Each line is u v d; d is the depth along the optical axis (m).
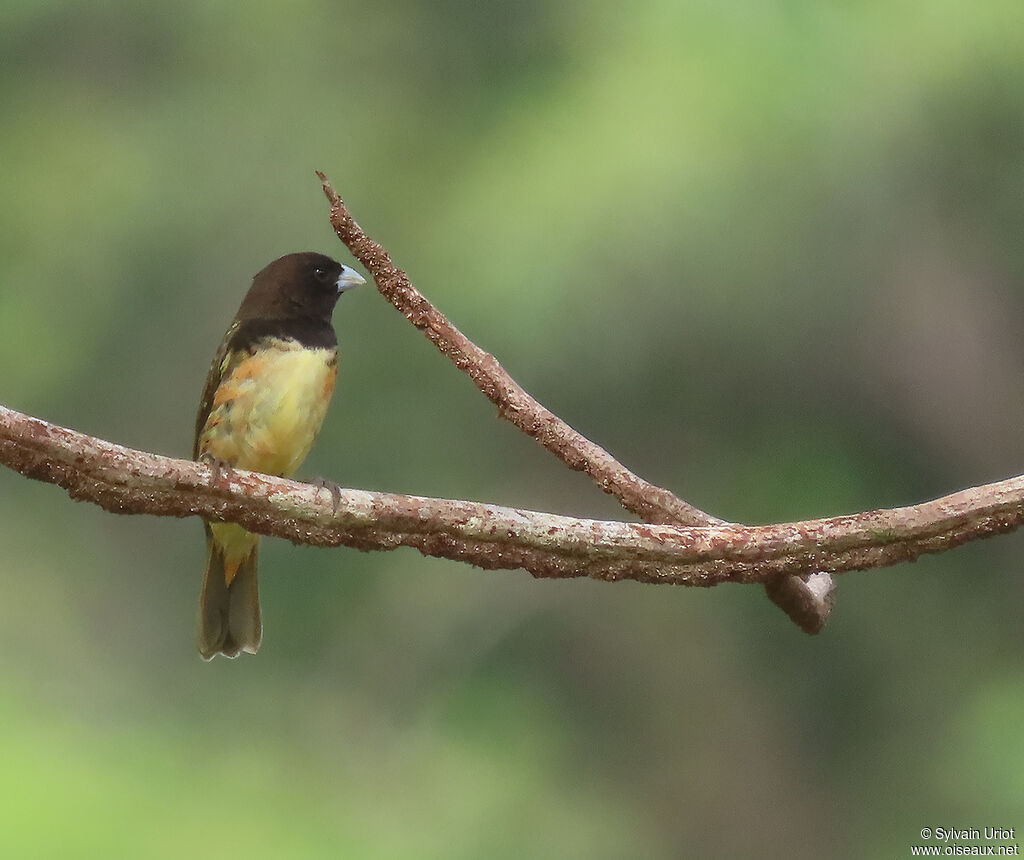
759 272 14.59
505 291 14.31
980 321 15.94
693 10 14.60
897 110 14.95
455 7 17.25
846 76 14.77
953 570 16.92
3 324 17.14
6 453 4.95
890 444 16.20
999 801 15.87
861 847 16.80
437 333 5.86
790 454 15.95
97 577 17.05
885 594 17.00
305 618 16.84
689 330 14.78
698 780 17.11
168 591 17.08
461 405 16.06
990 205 15.58
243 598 7.59
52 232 17.52
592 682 17.25
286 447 7.41
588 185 14.20
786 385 15.84
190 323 16.94
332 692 16.62
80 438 4.99
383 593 16.98
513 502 16.16
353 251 5.77
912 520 5.12
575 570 5.16
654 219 14.08
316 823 15.47
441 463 16.08
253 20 18.09
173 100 17.94
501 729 16.86
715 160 14.15
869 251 15.33
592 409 15.39
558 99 15.45
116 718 15.98
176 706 16.45
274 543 16.77
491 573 17.25
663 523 5.82
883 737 16.92
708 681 17.38
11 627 16.42
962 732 16.39
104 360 17.05
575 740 17.09
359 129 17.20
